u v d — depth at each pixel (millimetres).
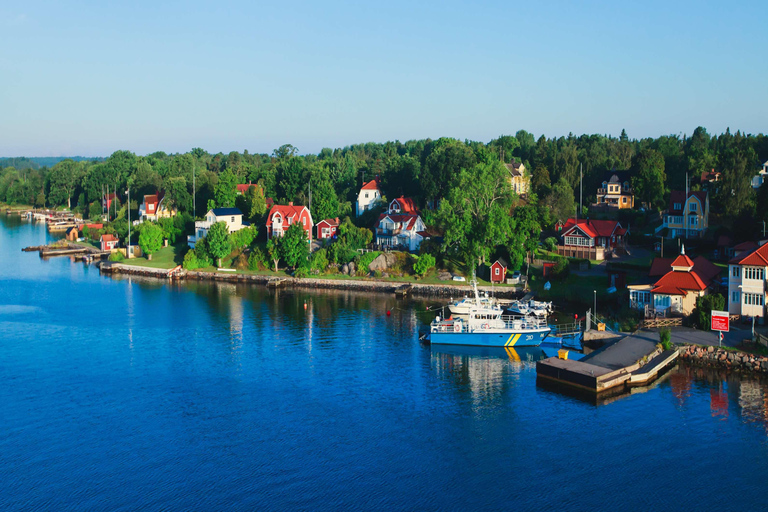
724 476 54812
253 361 86375
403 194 185875
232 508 50906
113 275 158750
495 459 58344
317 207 178375
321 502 51688
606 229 136125
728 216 138500
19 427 65250
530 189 180250
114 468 57062
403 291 130000
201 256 160000
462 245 134125
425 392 74812
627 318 98250
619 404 69688
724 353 79562
